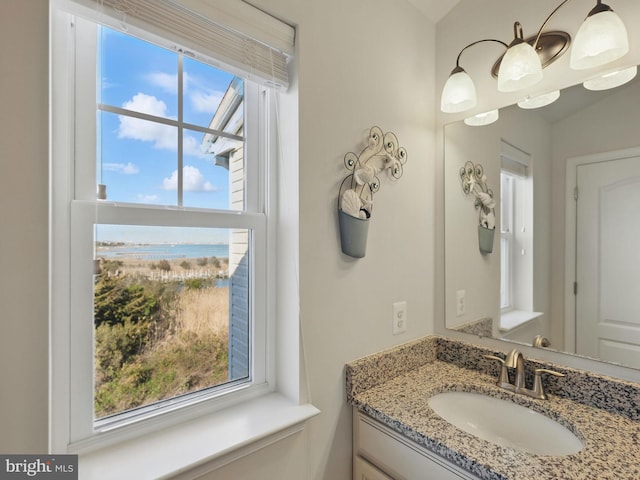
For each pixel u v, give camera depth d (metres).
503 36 1.24
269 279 1.07
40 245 0.61
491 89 1.28
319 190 1.03
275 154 1.07
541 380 1.06
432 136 1.45
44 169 0.62
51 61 0.71
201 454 0.77
